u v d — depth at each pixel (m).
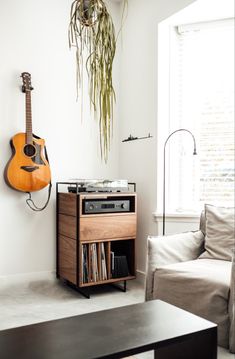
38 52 3.22
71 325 1.39
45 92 3.25
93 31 1.85
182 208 3.22
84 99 3.43
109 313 1.51
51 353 1.17
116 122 3.59
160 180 3.17
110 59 1.83
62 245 3.14
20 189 3.01
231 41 3.06
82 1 1.83
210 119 3.15
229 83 3.08
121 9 3.52
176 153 3.25
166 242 2.51
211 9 2.88
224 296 2.01
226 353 1.96
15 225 3.13
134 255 3.11
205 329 1.36
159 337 1.28
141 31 3.29
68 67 3.35
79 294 2.97
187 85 3.21
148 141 3.24
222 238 2.50
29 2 3.18
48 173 3.13
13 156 2.99
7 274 3.11
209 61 3.14
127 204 3.06
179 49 3.23
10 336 1.29
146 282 2.46
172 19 3.06
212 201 3.14
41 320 2.40
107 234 2.96
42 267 3.25
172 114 3.22
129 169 3.47
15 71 3.12
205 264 2.34
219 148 3.12
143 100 3.29
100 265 2.95
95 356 1.15
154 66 3.16
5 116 3.08
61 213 3.16
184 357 1.50
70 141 3.37
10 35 3.11
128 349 1.20
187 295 2.17
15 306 2.67
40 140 3.11
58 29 3.31
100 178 3.53
